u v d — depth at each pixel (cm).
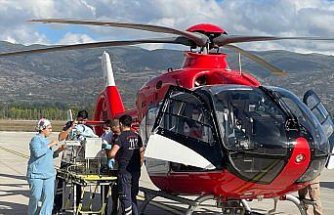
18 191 1345
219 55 990
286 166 795
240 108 820
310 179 841
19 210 1077
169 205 1180
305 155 797
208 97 829
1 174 1722
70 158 994
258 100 835
